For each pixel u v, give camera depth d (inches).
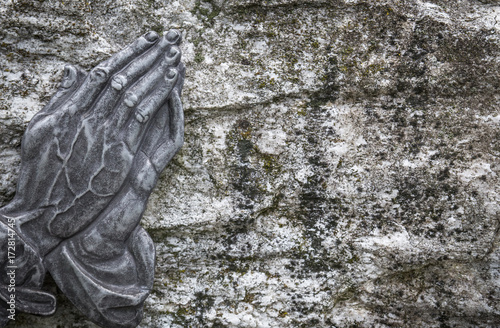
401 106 29.9
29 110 27.9
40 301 27.2
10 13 27.5
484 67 29.9
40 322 29.2
